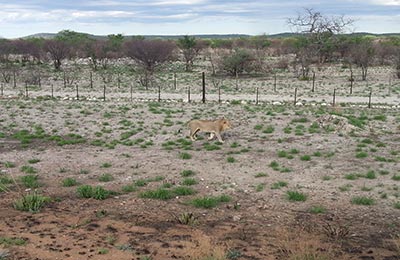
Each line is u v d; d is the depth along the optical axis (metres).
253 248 8.00
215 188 12.14
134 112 26.16
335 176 13.05
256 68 59.28
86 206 10.57
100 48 73.25
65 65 69.06
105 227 9.05
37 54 70.50
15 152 16.97
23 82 50.78
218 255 7.46
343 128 19.67
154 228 9.05
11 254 7.45
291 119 22.77
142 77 53.19
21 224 9.06
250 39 100.06
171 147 17.67
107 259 7.38
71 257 7.41
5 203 10.65
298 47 65.44
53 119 23.91
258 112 25.64
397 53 59.19
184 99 35.16
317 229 9.12
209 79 53.34
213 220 9.66
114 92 41.94
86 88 45.94
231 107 28.47
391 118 23.08
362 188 11.84
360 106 30.45
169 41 76.75
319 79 52.38
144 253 7.66
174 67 66.81
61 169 14.33
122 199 11.17
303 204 10.77
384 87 44.31
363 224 9.45
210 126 18.17
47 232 8.60
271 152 16.36
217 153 16.42
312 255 7.53
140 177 13.36
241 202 10.95
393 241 8.49
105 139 19.50
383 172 13.30
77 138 19.70
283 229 9.10
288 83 48.94
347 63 66.06
